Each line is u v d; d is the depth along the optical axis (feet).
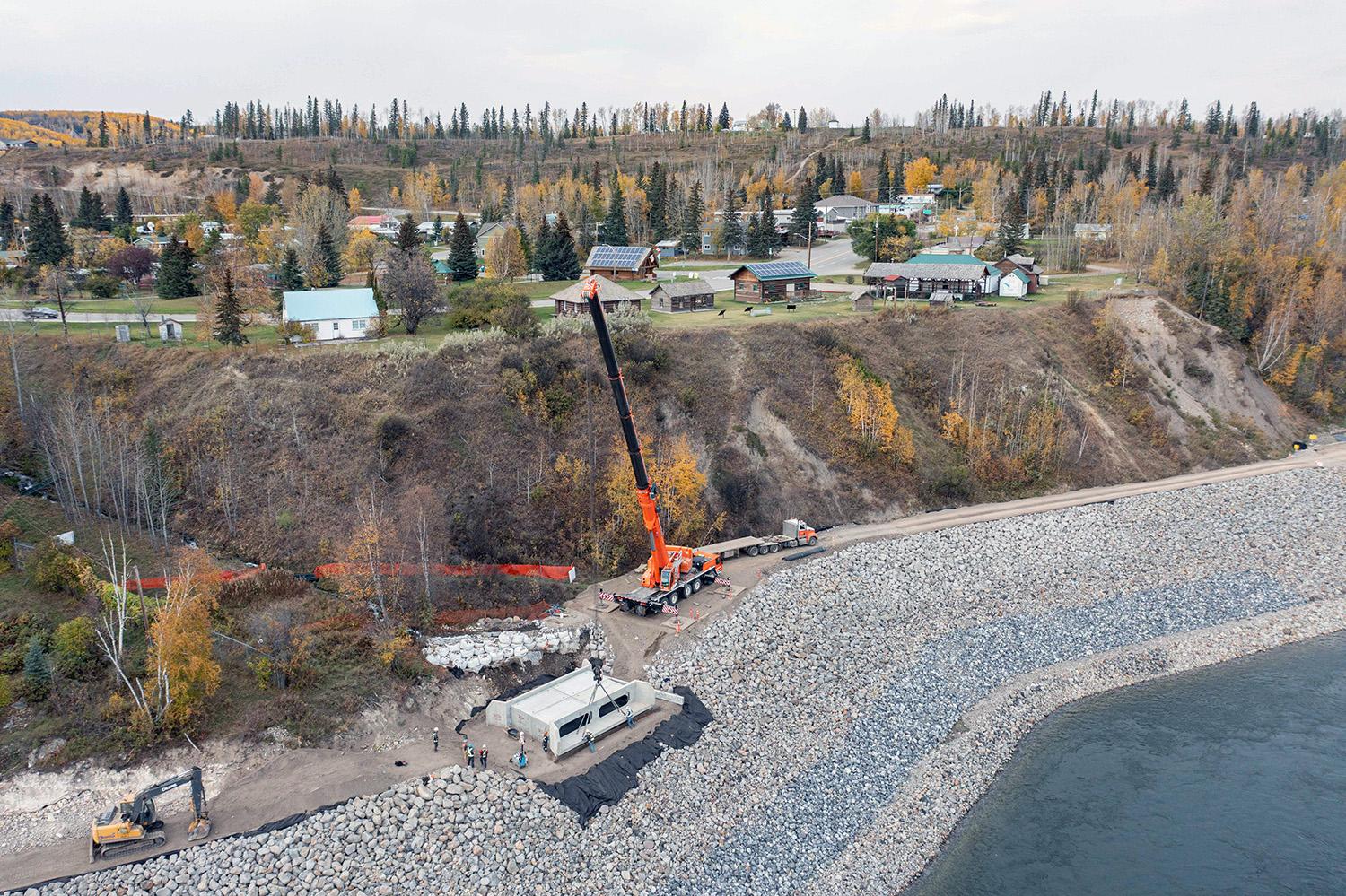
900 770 178.91
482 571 225.97
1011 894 149.59
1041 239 633.20
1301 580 264.52
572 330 310.86
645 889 144.15
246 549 227.20
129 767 158.92
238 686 179.01
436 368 273.75
